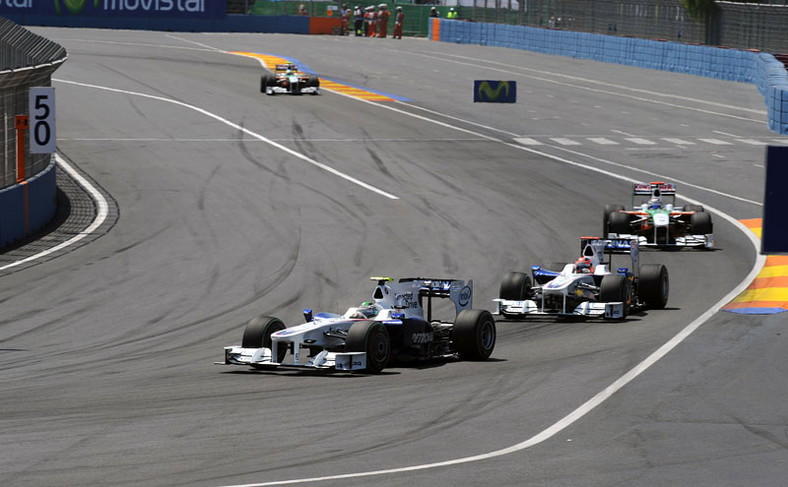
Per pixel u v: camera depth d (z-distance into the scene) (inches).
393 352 2239.2
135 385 2054.6
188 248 3718.0
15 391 2010.3
